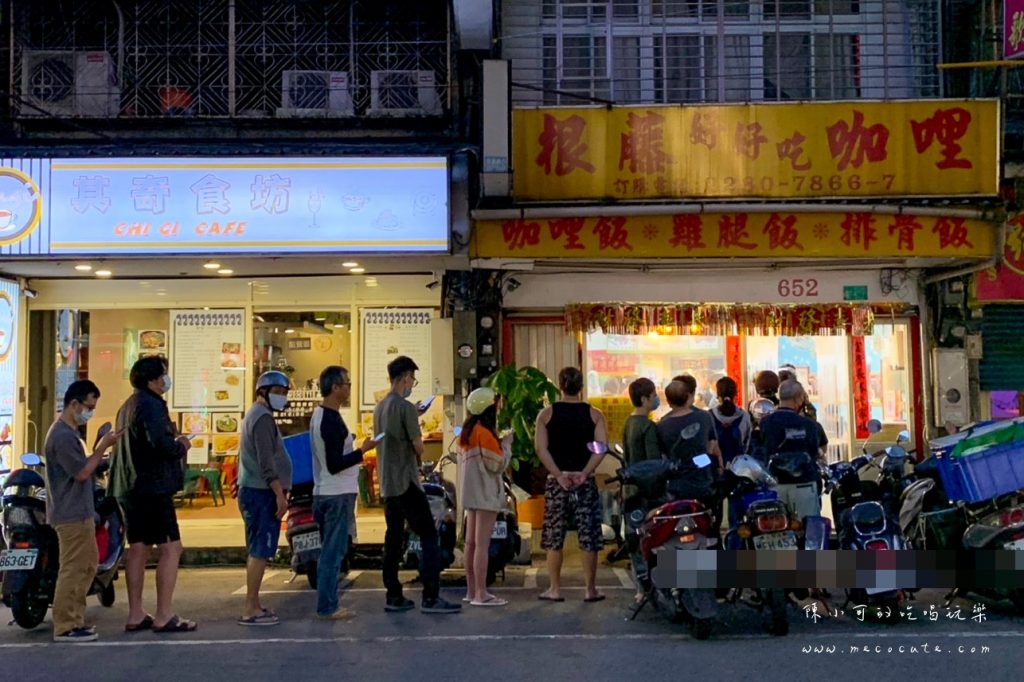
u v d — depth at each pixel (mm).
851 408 11031
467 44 9500
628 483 6930
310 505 8289
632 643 6434
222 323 10750
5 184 8852
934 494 7605
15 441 10297
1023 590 7074
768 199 9375
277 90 10281
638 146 9375
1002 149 9492
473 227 9453
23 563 6895
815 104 9367
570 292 10695
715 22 10625
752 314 10586
